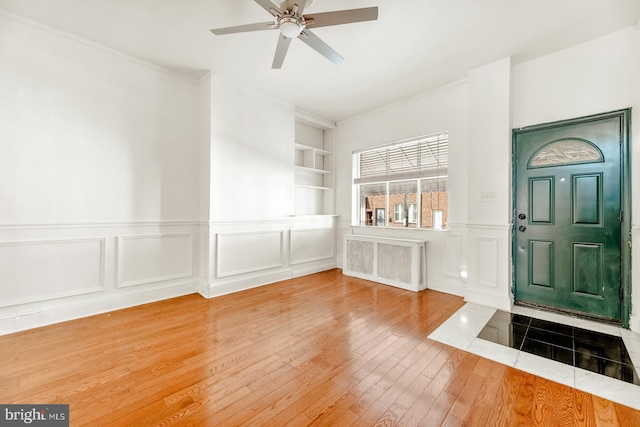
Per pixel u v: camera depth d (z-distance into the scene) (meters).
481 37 2.61
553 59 2.86
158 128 3.24
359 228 4.68
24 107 2.44
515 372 1.84
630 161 2.48
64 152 2.63
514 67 3.09
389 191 4.38
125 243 3.00
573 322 2.63
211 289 3.37
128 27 2.53
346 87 3.68
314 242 4.68
